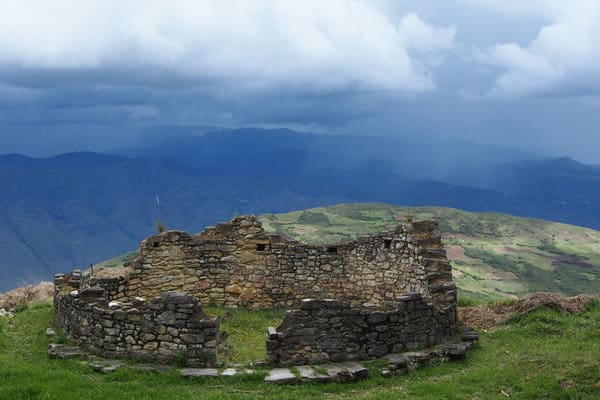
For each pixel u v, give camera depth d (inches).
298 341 757.3
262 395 665.6
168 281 1133.1
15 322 959.0
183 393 651.5
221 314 1093.1
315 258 1173.1
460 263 4008.4
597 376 644.7
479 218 5856.3
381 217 5738.2
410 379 738.2
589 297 1048.8
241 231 1170.6
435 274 990.4
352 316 775.7
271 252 1172.5
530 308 1014.4
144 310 754.8
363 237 1170.6
